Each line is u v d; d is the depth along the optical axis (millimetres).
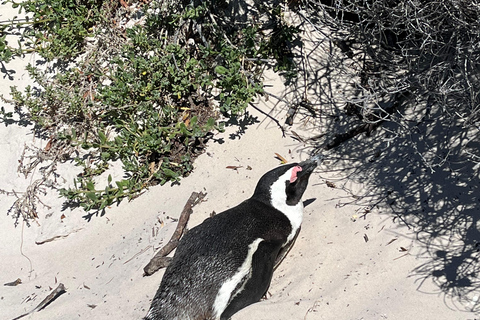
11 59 2709
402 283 1972
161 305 1974
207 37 2627
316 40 2531
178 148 2480
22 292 2271
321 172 2305
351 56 2469
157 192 2422
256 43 2576
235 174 2379
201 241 2023
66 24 2707
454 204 2082
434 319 1891
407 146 2240
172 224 2293
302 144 2393
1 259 2408
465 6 2004
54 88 2635
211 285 1973
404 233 2070
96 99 2602
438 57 2172
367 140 2316
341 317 1937
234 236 2025
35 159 2570
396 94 2318
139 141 2461
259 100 2510
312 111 2449
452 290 1932
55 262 2346
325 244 2113
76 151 2557
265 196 2119
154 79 2508
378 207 2150
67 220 2447
